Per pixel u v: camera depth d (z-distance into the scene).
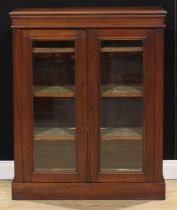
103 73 3.34
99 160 3.41
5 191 3.64
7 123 3.85
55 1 3.77
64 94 3.36
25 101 3.37
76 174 3.43
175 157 3.86
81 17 3.26
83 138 3.39
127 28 3.27
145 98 3.35
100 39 3.29
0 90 3.83
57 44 3.32
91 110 3.37
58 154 3.42
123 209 3.28
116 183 3.42
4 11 3.78
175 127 3.84
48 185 3.44
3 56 3.81
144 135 3.38
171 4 3.75
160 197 3.44
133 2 3.75
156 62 3.31
